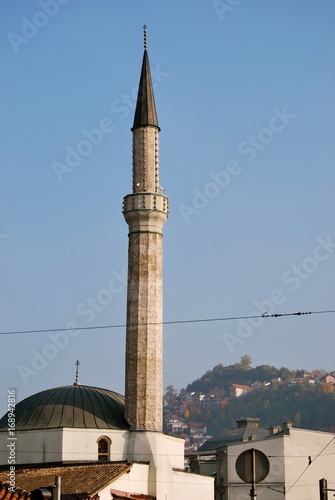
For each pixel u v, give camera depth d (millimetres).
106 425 76375
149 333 78000
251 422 131625
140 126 82750
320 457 91062
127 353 78250
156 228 80562
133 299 79062
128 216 80812
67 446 74125
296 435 91500
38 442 75062
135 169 82312
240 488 90688
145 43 85688
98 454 74688
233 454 92125
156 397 77125
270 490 89750
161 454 75500
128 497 68000
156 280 79562
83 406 77812
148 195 80500
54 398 79000
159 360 78125
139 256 79750
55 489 40344
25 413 78062
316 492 89875
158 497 73562
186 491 78250
